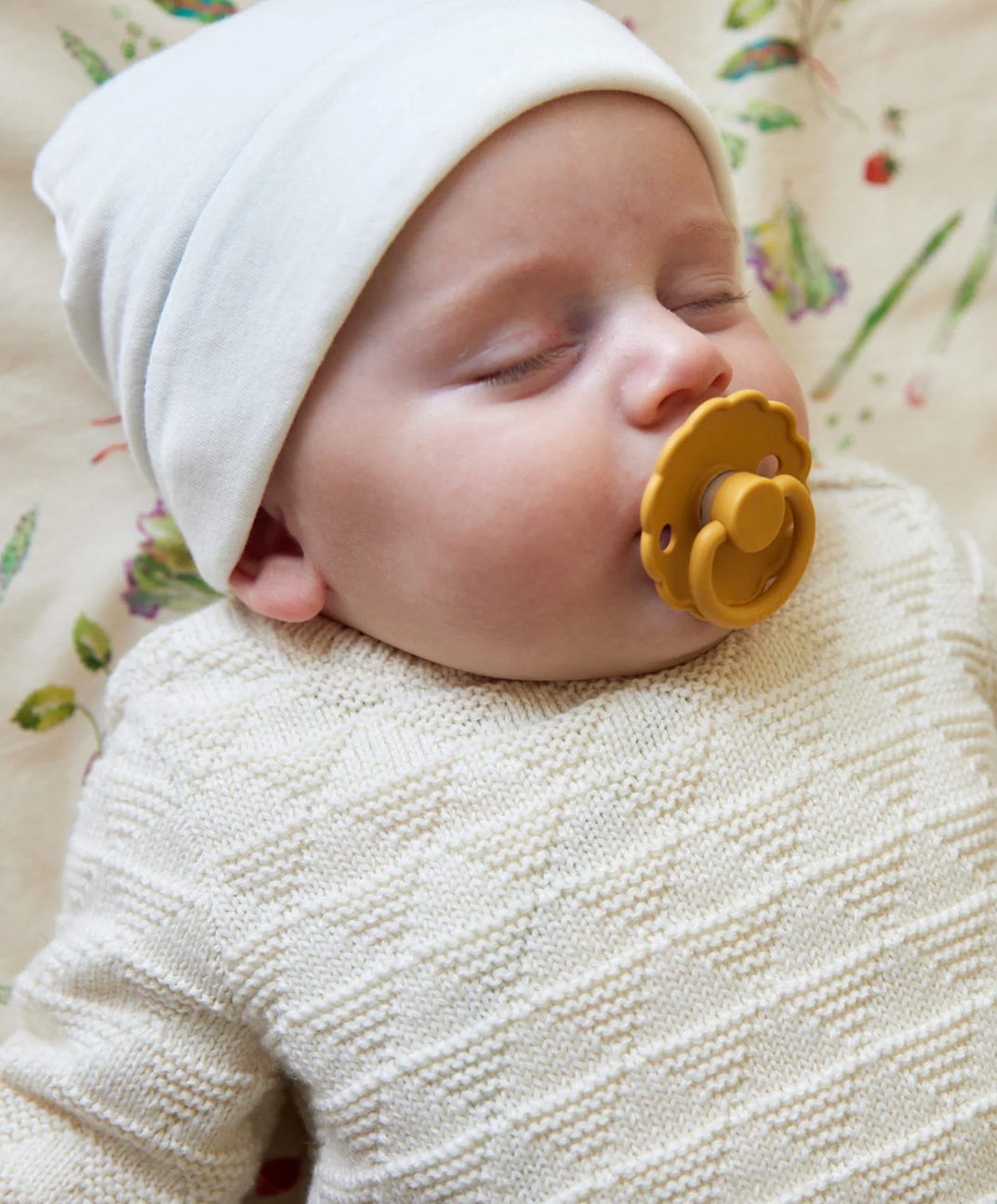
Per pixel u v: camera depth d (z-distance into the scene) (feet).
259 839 2.16
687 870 2.06
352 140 1.94
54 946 2.32
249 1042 2.23
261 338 2.03
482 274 1.91
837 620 2.34
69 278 2.35
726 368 1.99
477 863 2.09
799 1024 2.02
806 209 3.29
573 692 2.22
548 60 1.93
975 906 2.14
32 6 2.84
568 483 1.92
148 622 3.02
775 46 3.24
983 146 3.32
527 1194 2.01
